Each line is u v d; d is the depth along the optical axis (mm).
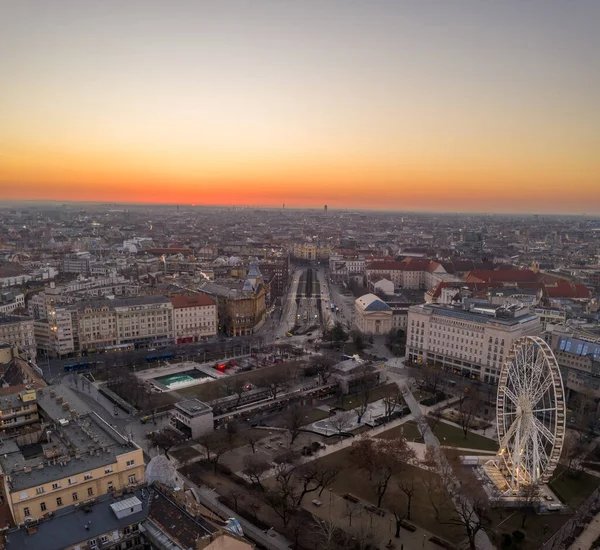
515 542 191625
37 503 165000
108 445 191000
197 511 155750
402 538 192250
